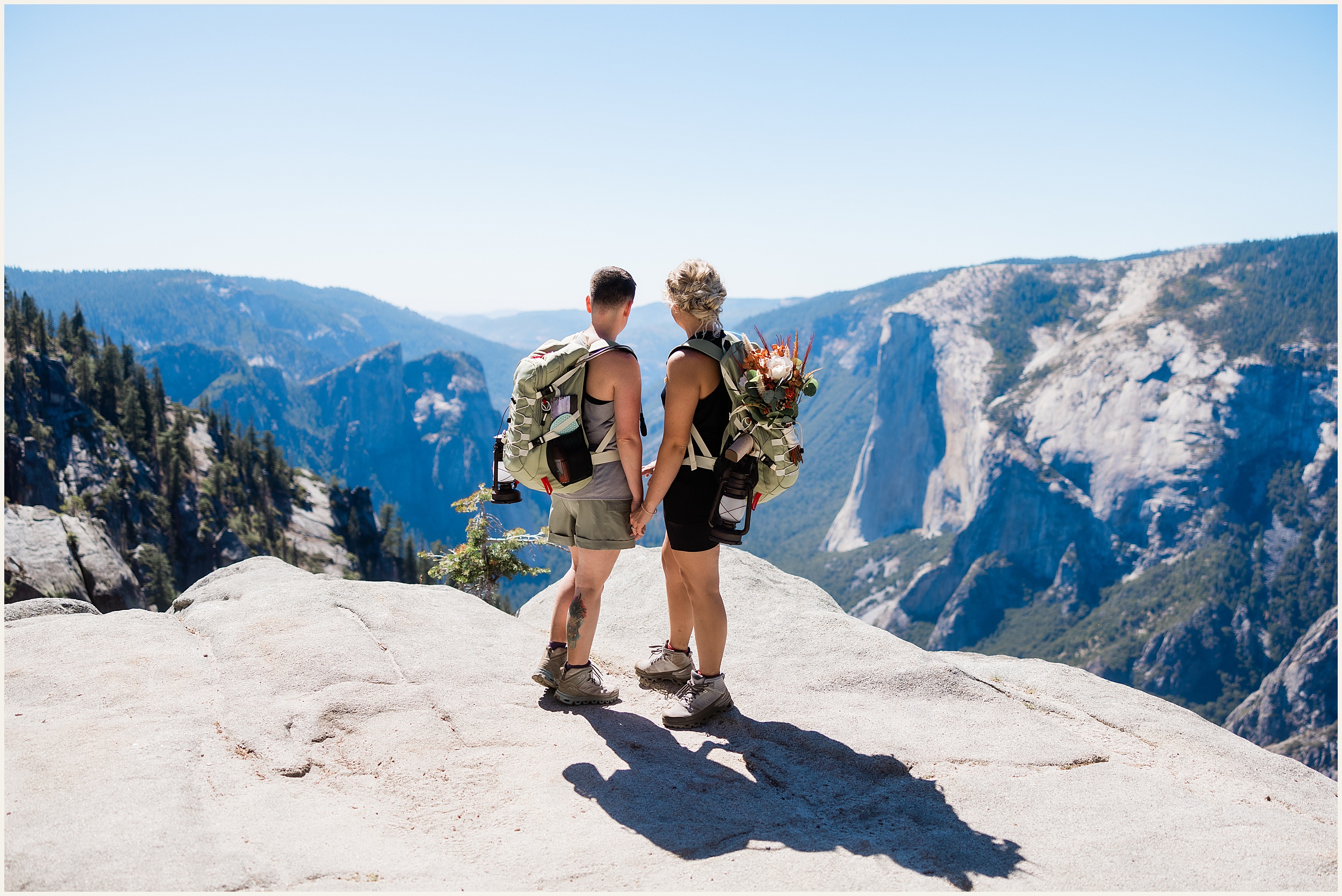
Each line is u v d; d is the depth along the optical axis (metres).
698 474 3.84
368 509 154.50
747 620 5.46
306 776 3.32
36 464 103.62
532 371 3.77
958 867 2.81
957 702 4.34
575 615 4.08
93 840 2.61
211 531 117.75
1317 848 3.00
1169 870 2.83
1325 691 139.00
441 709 3.95
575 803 3.20
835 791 3.41
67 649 4.40
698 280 3.72
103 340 141.00
